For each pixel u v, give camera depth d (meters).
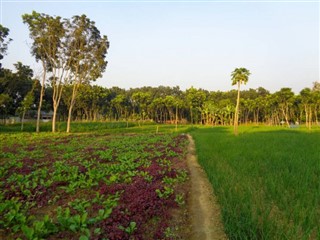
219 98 113.25
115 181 9.55
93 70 39.88
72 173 10.28
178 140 26.80
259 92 123.69
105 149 18.56
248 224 5.55
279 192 7.46
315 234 5.56
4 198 7.88
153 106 89.81
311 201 6.77
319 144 18.70
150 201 7.41
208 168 11.35
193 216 6.96
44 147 20.45
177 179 10.22
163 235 5.77
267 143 19.89
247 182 8.52
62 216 6.22
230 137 27.20
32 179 9.80
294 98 73.94
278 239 5.09
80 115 89.62
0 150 18.22
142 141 24.75
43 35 36.34
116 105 87.38
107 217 6.22
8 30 36.06
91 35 38.66
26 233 5.16
